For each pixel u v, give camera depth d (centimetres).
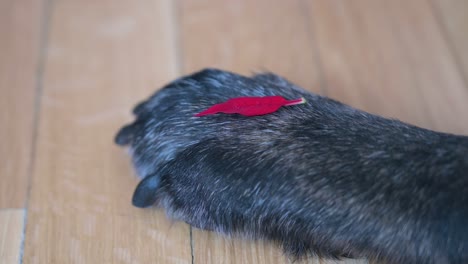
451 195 24
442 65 34
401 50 35
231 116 27
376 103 33
